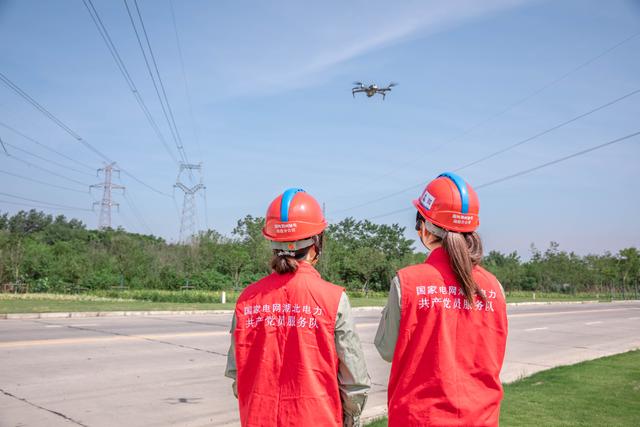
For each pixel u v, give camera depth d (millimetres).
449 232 2518
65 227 77688
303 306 2404
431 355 2322
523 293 60125
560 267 61938
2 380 7828
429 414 2242
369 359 10781
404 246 55500
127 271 38219
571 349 13438
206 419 6227
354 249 54781
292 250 2551
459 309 2391
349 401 2424
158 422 6059
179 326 15844
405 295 2418
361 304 30375
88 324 15758
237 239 45031
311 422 2277
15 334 12711
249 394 2385
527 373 9719
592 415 6289
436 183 2668
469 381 2311
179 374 8594
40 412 6273
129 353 10406
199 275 39062
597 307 37031
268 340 2404
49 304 22688
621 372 9406
